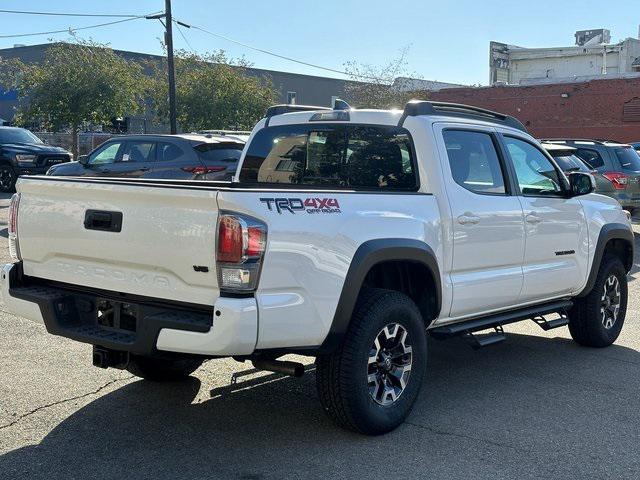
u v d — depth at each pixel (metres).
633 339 7.41
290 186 5.62
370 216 4.51
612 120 35.41
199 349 3.89
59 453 4.26
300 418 4.92
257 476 4.02
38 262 4.74
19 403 5.02
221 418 4.88
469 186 5.39
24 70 31.81
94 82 29.70
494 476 4.08
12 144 21.53
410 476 4.06
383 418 4.57
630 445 4.57
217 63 33.09
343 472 4.09
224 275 3.85
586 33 53.66
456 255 5.19
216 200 3.83
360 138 5.53
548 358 6.62
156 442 4.46
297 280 4.06
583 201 6.60
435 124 5.29
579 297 6.77
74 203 4.43
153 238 4.06
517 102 38.09
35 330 6.80
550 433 4.75
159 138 12.91
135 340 4.12
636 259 12.59
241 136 13.62
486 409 5.19
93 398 5.18
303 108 6.27
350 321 4.43
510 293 5.73
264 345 3.97
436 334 5.29
